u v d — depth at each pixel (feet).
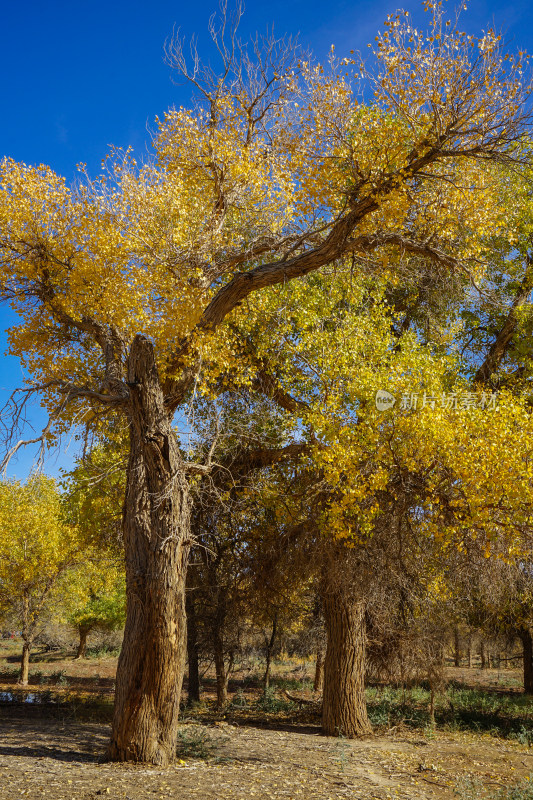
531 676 66.13
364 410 32.35
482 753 36.70
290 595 48.62
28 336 36.29
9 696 62.75
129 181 35.50
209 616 52.24
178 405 35.78
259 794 24.26
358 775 29.27
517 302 46.01
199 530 49.57
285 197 37.52
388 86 29.19
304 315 39.55
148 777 25.46
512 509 29.48
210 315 33.73
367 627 47.24
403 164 30.71
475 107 28.40
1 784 23.29
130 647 28.81
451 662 126.72
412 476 33.09
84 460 32.89
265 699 59.36
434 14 28.27
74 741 34.94
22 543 76.74
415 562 38.40
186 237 34.88
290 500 40.83
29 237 35.04
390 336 37.47
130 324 33.50
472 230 32.37
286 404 45.37
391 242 32.94
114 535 57.88
